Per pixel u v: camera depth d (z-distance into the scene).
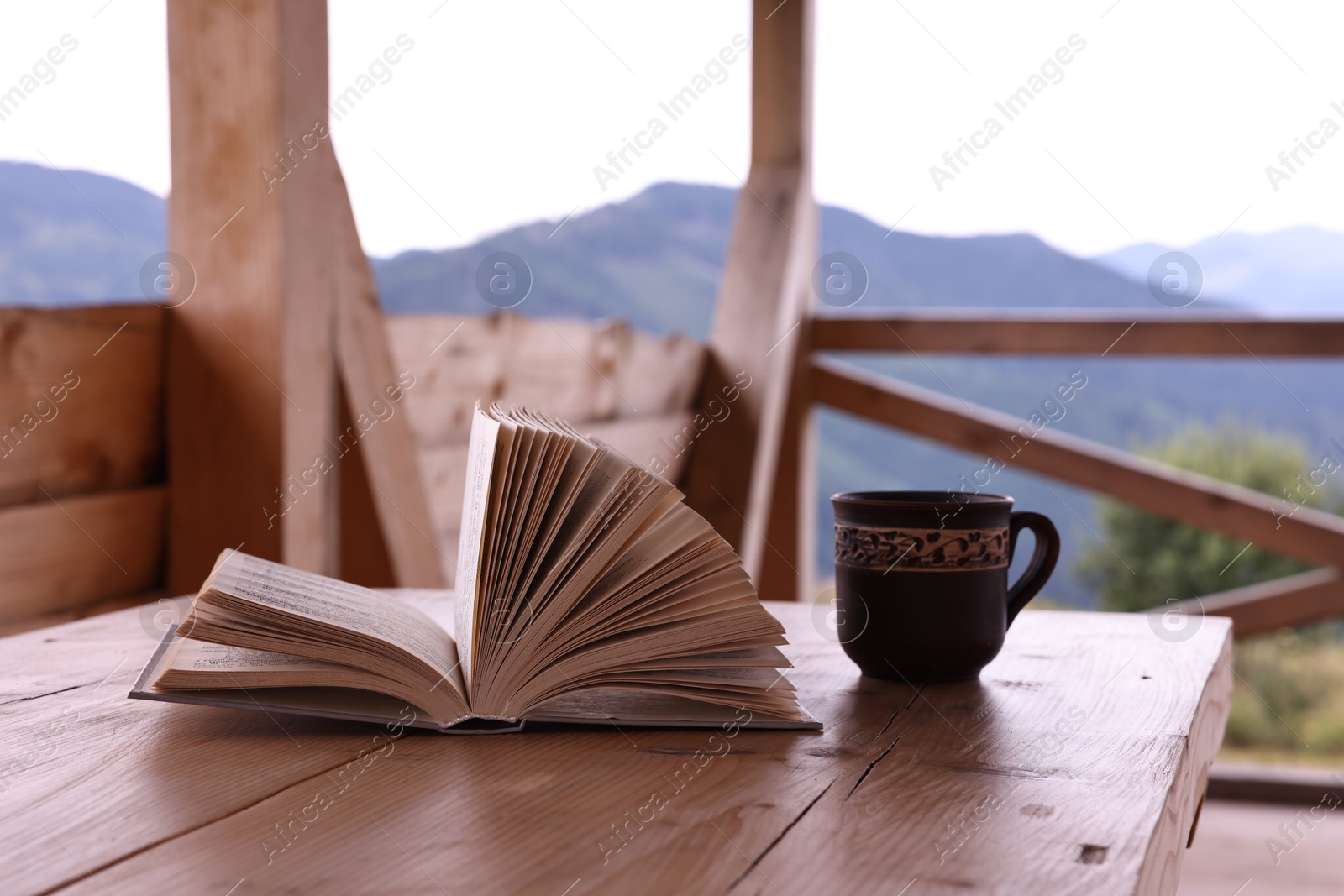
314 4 1.37
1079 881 0.40
